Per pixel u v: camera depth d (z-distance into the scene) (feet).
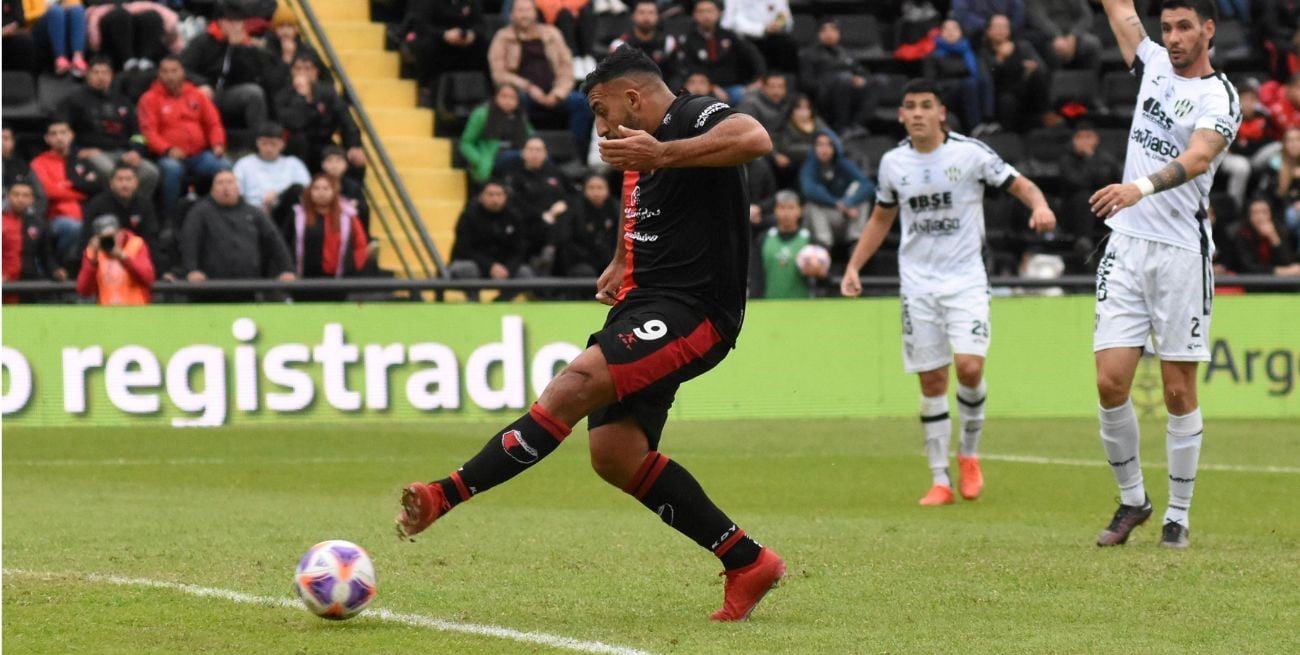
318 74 150.61
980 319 85.35
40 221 129.59
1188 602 52.75
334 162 132.46
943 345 86.02
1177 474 66.74
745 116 45.39
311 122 143.23
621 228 50.96
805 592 54.70
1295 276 135.54
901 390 134.72
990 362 135.23
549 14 162.81
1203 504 83.71
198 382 124.06
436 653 43.86
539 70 157.58
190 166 139.33
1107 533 67.21
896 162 86.33
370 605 51.90
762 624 48.49
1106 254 67.92
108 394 123.24
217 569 59.88
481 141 151.53
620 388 46.60
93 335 122.93
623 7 171.12
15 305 122.83
